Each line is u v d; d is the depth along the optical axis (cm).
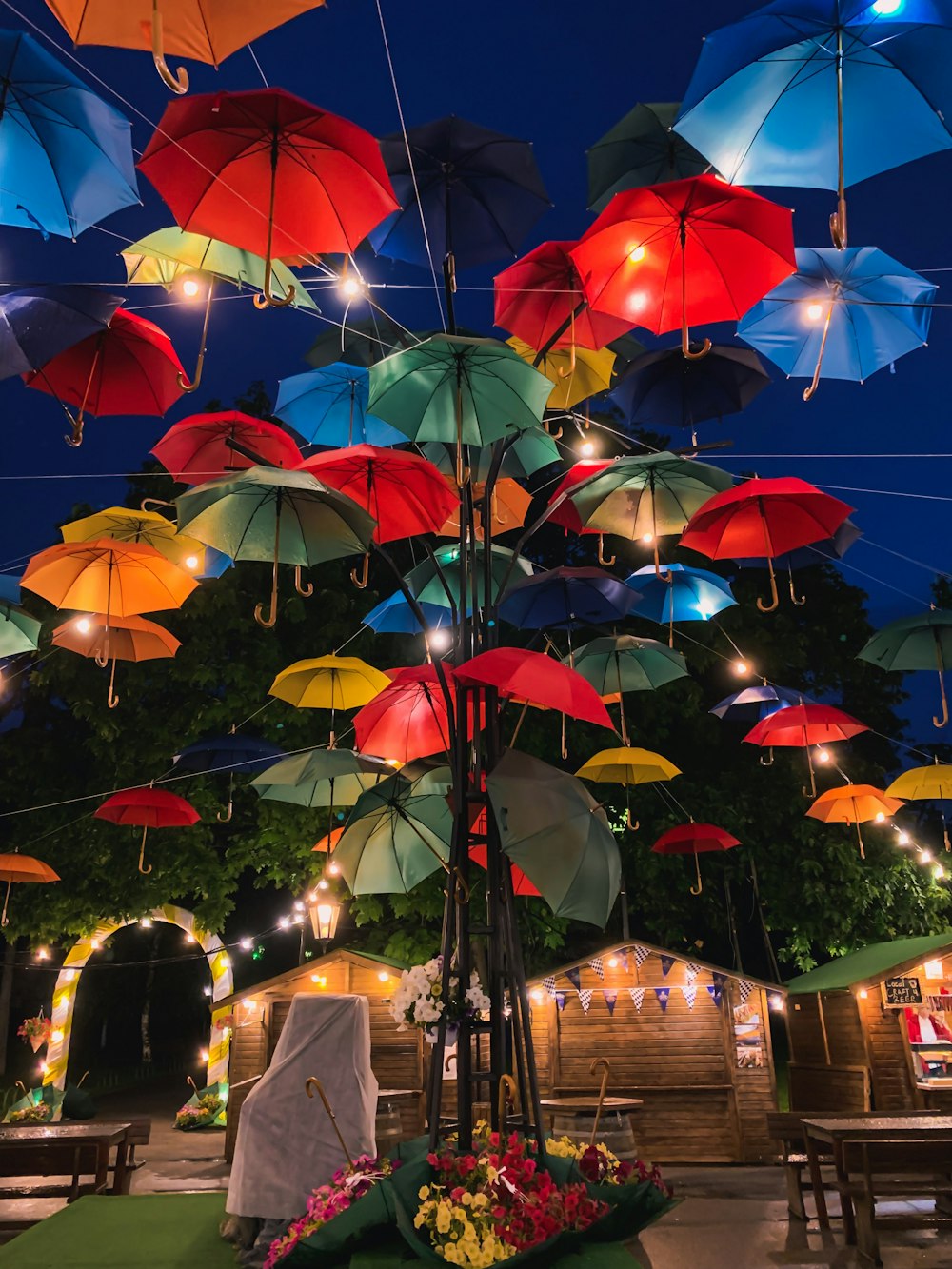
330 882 1670
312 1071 629
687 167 567
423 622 577
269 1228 583
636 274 435
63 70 376
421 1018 499
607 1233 459
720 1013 1591
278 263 543
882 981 1538
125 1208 729
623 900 1745
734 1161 1523
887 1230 946
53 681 1700
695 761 1909
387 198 396
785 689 1105
